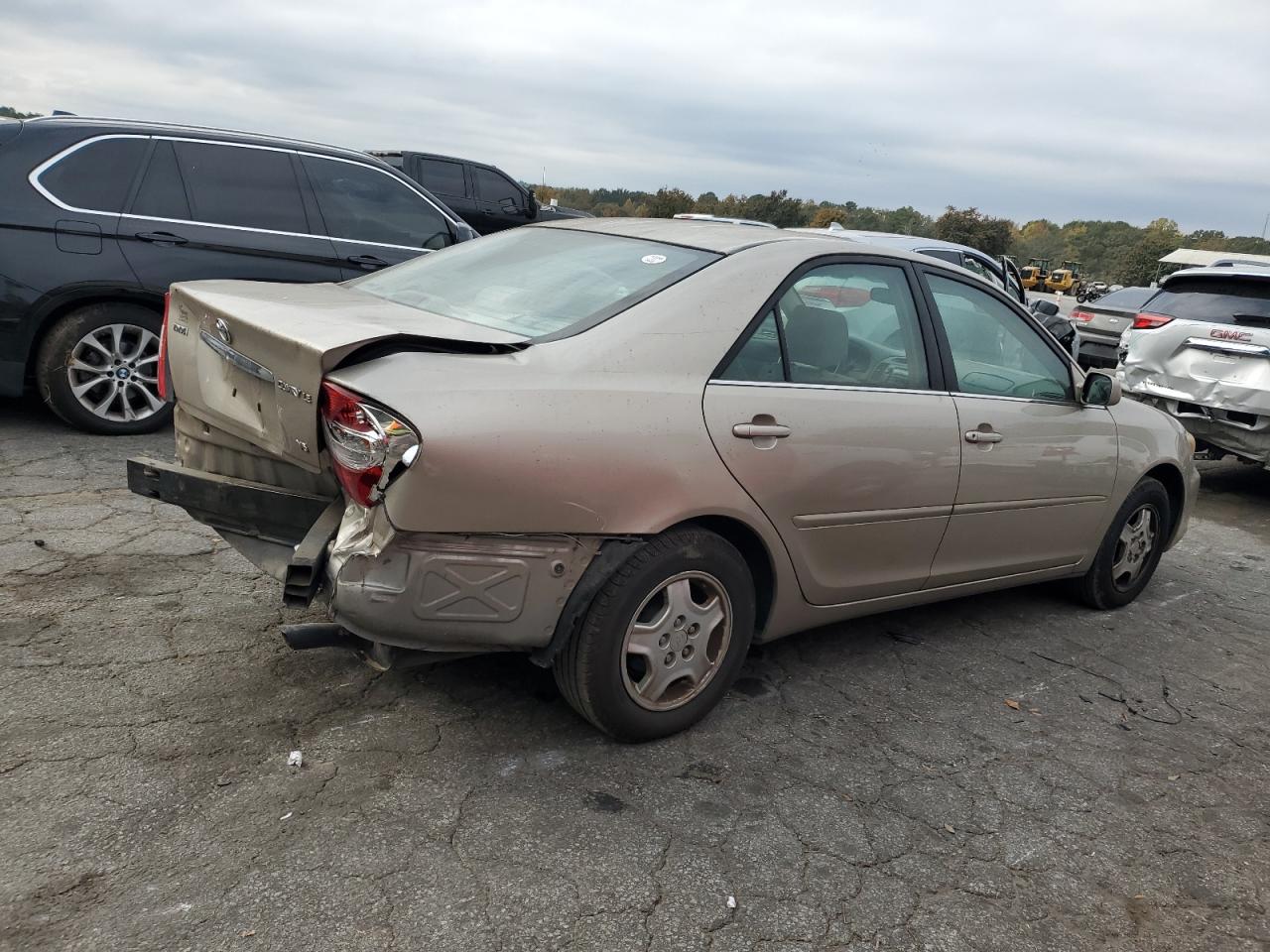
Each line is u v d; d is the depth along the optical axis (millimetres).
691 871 2549
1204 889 2760
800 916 2436
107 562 4082
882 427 3438
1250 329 7430
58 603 3664
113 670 3221
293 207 6445
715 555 3068
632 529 2811
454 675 3410
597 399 2771
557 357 2820
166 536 4430
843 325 3475
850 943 2369
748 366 3146
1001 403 3979
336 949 2156
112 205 5812
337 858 2443
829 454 3271
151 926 2168
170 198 6004
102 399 5957
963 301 3990
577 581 2816
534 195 15172
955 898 2580
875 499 3457
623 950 2252
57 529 4391
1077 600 4941
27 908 2186
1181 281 8156
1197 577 5762
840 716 3490
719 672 3219
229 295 3107
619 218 3973
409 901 2320
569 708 3285
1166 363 7859
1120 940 2510
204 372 3014
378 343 2645
